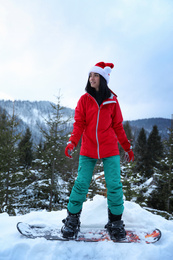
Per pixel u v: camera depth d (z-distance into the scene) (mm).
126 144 1918
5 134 10148
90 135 1750
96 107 1750
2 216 2041
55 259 1307
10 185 10250
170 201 12406
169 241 1530
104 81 1793
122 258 1366
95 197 2639
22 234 1525
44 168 11617
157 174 13000
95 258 1373
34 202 10625
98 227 1822
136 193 10406
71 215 1625
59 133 11805
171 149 13008
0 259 1300
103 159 1767
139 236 1622
